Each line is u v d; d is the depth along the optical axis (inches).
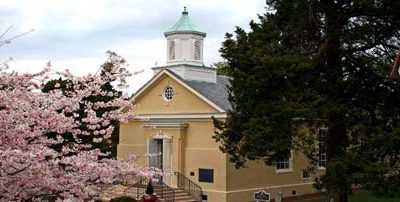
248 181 1315.2
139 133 1469.0
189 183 1331.2
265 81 788.0
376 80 820.0
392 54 839.1
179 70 1461.6
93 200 413.4
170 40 1530.5
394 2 789.2
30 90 406.0
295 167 1449.3
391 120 822.5
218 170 1280.8
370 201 1253.1
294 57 778.2
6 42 409.4
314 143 853.8
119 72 442.9
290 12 854.5
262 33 834.2
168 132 1382.9
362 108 820.0
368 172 702.5
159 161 1412.4
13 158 331.3
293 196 1428.4
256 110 804.0
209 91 1386.6
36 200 378.9
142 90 1462.8
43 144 394.3
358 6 794.8
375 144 719.1
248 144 797.9
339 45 831.7
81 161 378.6
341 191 745.0
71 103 408.5
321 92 800.9
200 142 1333.7
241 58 807.1
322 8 821.9
